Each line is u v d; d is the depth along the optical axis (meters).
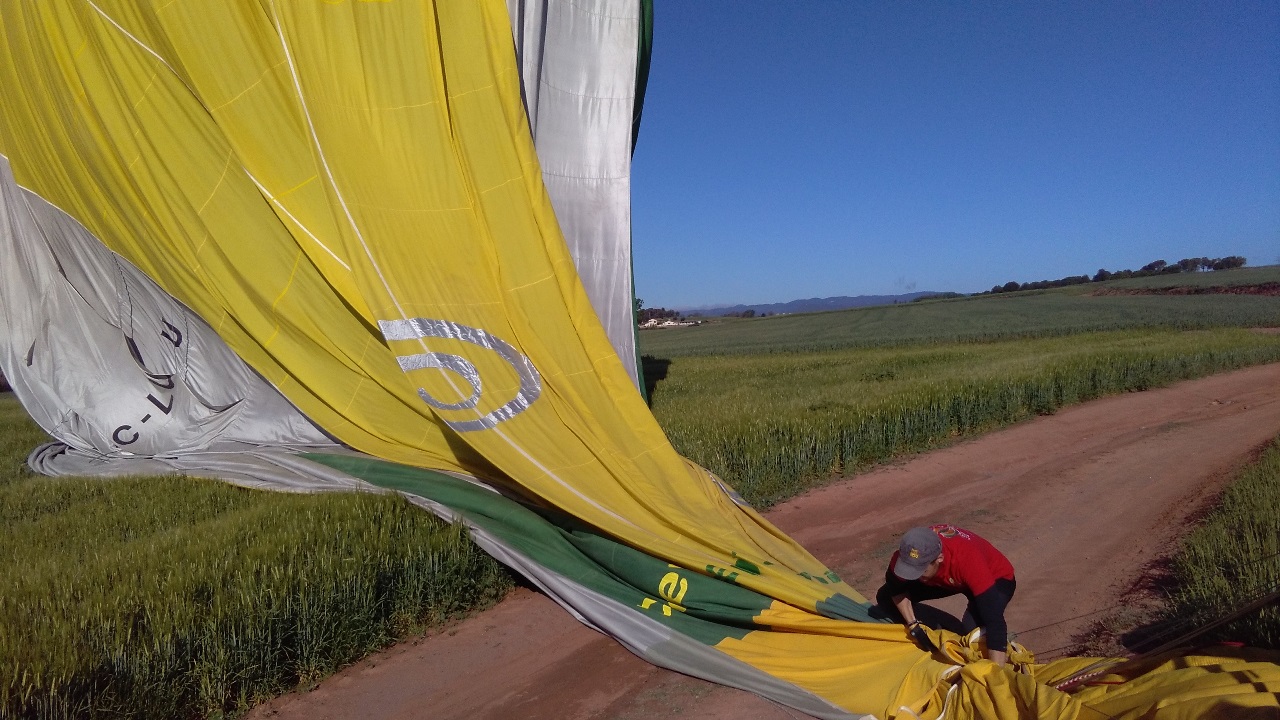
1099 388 16.22
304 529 6.62
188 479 9.16
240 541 6.54
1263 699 3.27
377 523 6.92
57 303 11.05
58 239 10.70
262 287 9.01
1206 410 14.23
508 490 7.77
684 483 7.32
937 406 12.12
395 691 5.12
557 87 9.68
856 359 26.88
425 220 8.01
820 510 8.71
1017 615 5.71
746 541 6.52
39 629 4.90
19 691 4.22
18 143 10.41
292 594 5.49
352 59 8.20
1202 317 48.34
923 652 4.84
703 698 4.83
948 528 4.79
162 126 9.20
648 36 10.84
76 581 5.76
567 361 7.88
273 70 8.59
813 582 5.89
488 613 6.33
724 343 54.19
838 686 4.69
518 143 8.31
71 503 8.73
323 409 9.33
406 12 8.20
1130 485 9.09
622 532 6.38
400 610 6.02
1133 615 5.43
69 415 11.17
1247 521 6.23
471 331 7.81
